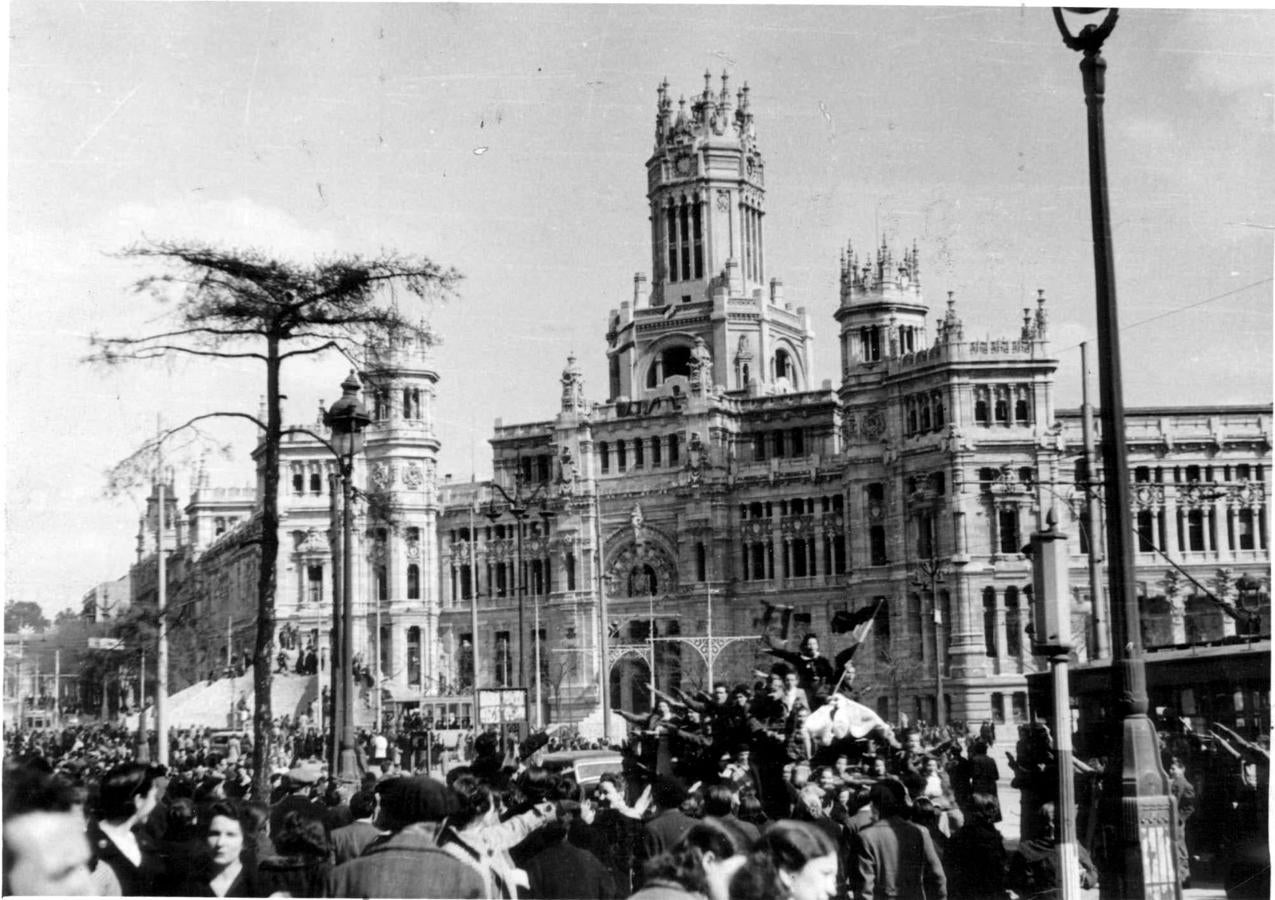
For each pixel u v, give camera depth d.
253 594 153.62
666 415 157.75
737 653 150.25
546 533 94.38
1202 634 126.62
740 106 181.50
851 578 139.12
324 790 33.88
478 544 165.62
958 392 128.50
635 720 34.62
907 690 130.38
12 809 15.45
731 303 172.50
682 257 179.50
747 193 179.88
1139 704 23.44
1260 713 33.59
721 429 157.25
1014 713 124.94
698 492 152.75
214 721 123.62
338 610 47.84
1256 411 130.12
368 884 14.61
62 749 59.22
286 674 131.00
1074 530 125.31
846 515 141.00
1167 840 22.95
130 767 18.25
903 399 134.25
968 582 126.50
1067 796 22.27
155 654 65.94
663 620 155.62
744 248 179.62
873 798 21.94
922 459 131.25
